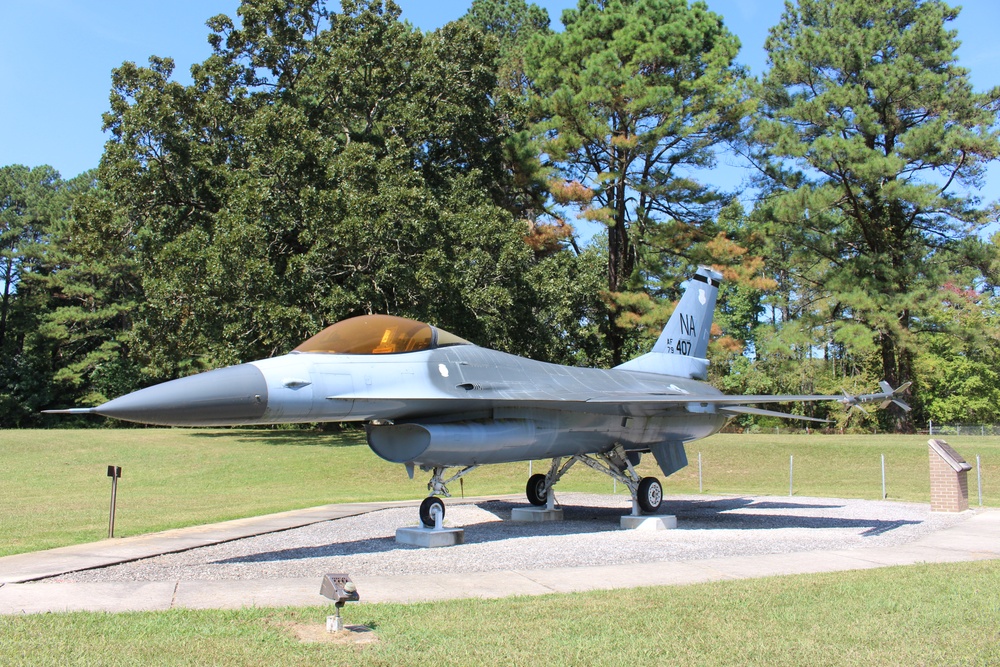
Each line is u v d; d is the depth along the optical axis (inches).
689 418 662.5
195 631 253.1
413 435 486.3
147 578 362.6
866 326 1534.2
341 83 1408.7
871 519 622.5
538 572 374.9
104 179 1331.2
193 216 1412.4
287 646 238.1
